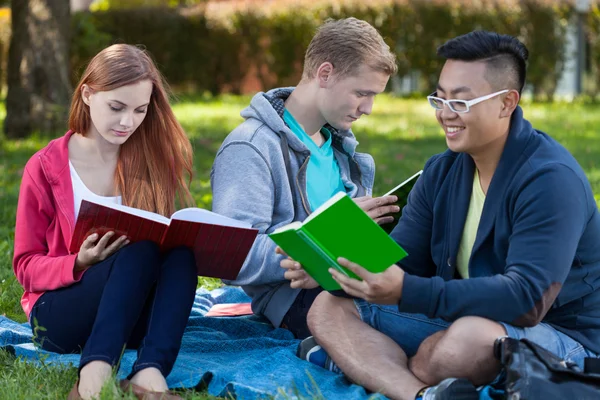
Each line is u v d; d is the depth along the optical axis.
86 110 4.00
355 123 15.70
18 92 12.55
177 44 22.36
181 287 3.54
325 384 3.55
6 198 8.38
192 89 22.77
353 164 4.72
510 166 3.42
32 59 12.56
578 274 3.42
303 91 4.43
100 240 3.58
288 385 3.50
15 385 3.46
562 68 21.14
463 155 3.64
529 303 3.22
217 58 22.38
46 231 3.96
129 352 3.93
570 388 3.04
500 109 3.36
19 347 3.94
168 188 4.18
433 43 20.73
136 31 22.14
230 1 22.50
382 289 3.26
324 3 21.22
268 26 21.77
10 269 5.67
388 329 3.69
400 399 3.35
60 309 3.72
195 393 3.44
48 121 12.55
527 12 20.69
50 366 3.66
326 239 3.23
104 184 4.07
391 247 3.17
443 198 3.70
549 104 20.23
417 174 4.09
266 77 22.27
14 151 11.43
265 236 4.17
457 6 20.56
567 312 3.46
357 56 4.24
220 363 3.91
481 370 3.24
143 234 3.60
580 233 3.31
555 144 3.45
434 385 3.35
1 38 22.27
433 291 3.24
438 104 3.44
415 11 20.66
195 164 10.77
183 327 3.50
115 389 3.14
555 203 3.27
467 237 3.62
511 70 3.34
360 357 3.50
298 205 4.38
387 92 21.59
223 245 3.72
